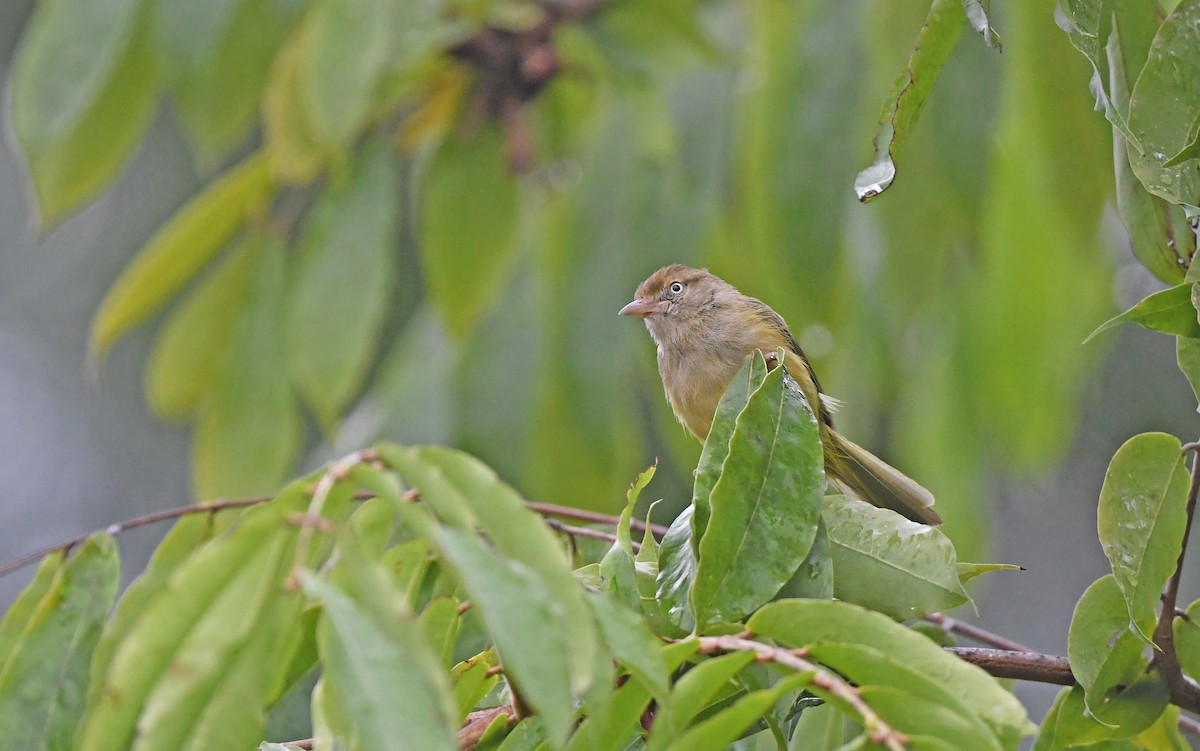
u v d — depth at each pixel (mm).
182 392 10125
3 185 19984
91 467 19875
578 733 4320
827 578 5184
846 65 9195
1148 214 5484
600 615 3936
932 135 8781
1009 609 17594
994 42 4656
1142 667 5457
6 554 19312
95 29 8852
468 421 10664
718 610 4930
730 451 5145
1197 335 5020
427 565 5145
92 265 19656
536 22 10641
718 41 11344
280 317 9922
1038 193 9883
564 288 10820
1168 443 5184
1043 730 5695
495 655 5027
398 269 13625
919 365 10672
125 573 19578
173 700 3402
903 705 3924
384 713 3270
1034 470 10453
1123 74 5375
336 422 9781
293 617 3639
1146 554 5191
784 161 9188
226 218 9891
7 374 19766
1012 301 10266
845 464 8891
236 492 9750
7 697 4969
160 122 18141
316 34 8766
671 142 10594
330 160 10117
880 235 9664
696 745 3953
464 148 10547
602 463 10453
